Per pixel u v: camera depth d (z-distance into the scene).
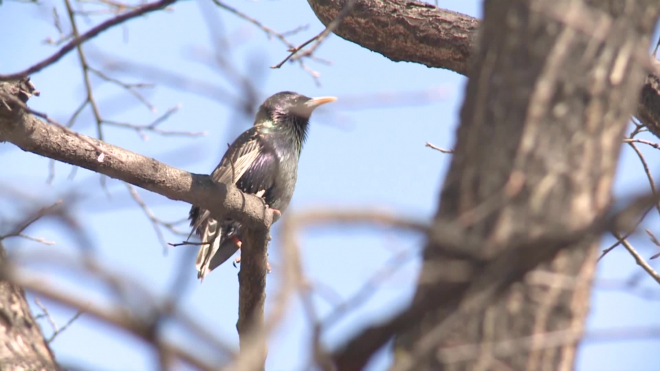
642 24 5.84
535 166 5.56
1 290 9.14
